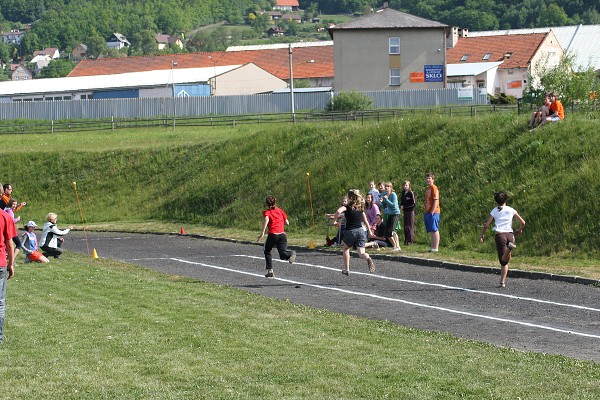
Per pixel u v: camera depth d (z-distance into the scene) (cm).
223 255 3247
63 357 1423
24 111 9800
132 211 5119
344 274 2523
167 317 1795
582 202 3019
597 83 5809
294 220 4069
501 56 11612
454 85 10206
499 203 2328
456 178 3653
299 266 2839
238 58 13925
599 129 3438
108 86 11150
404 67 9169
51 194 5662
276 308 1930
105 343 1528
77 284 2334
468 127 4009
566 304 2052
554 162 3338
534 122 3709
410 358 1416
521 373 1310
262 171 4794
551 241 2941
